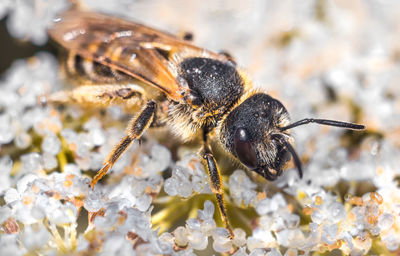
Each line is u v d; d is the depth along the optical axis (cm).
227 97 5
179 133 5
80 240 5
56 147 5
